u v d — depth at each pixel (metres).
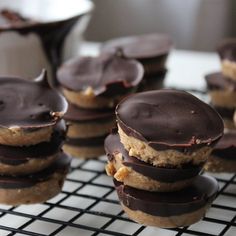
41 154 0.47
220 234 0.45
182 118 0.45
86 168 0.54
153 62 0.61
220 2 0.93
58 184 0.49
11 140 0.46
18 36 0.62
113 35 0.99
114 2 0.97
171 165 0.44
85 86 0.54
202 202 0.45
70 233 0.46
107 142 0.47
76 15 0.64
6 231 0.46
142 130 0.44
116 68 0.56
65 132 0.49
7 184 0.47
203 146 0.44
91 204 0.49
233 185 0.51
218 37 0.95
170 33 0.96
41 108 0.47
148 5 0.96
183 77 0.73
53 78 0.65
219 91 0.60
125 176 0.45
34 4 0.70
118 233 0.45
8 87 0.48
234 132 0.55
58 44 0.64
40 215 0.47
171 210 0.45
